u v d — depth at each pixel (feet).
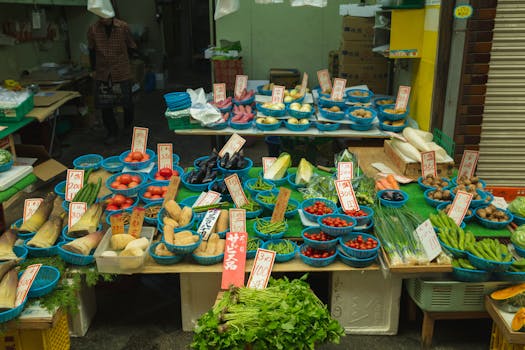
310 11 23.21
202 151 23.03
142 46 38.22
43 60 27.30
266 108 15.69
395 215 10.27
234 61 22.17
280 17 23.36
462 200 10.20
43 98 18.70
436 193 11.10
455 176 12.73
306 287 8.64
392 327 10.01
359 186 11.40
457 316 9.36
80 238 9.36
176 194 11.41
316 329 7.68
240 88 17.97
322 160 19.90
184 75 43.06
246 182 11.98
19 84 20.76
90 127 26.71
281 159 12.37
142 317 10.79
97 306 11.18
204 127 15.47
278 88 16.62
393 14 15.15
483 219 10.32
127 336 10.14
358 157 14.21
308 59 24.04
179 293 11.77
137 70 34.96
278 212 10.10
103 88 22.53
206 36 44.37
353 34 19.67
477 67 13.16
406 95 15.56
